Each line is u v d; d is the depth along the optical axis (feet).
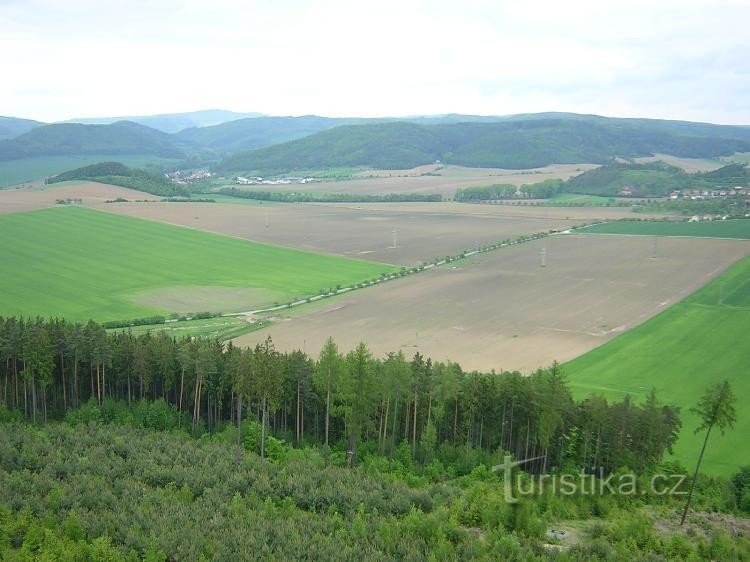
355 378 306.96
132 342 363.56
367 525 212.64
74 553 182.29
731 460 310.45
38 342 333.62
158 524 203.92
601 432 296.71
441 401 317.63
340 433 338.95
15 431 297.53
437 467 293.64
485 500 238.48
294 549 193.57
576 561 192.75
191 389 352.90
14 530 196.65
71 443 285.23
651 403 301.43
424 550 199.00
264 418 296.71
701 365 430.61
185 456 274.57
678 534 225.35
